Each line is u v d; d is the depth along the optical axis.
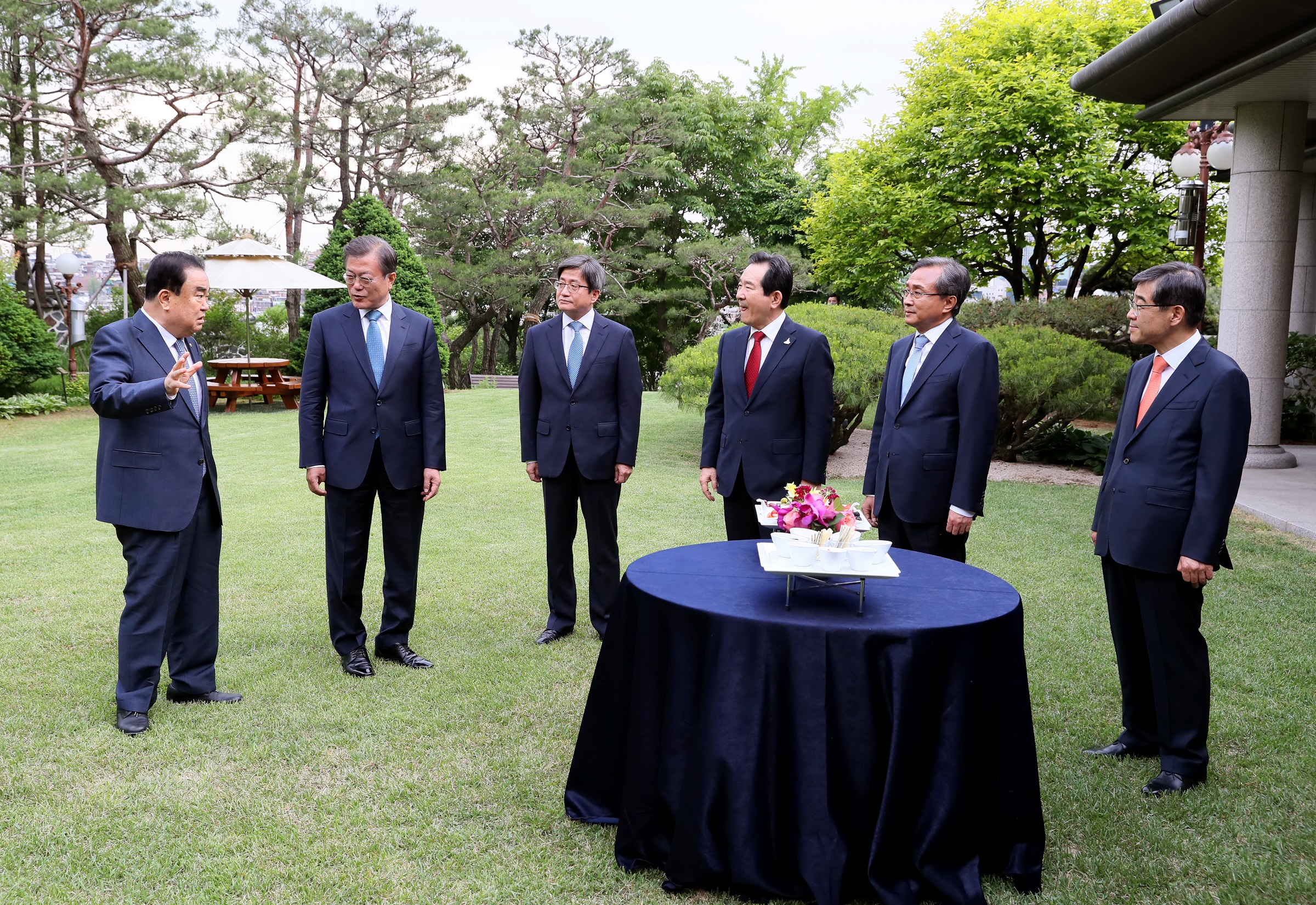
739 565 2.73
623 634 2.51
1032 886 2.21
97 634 3.95
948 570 2.74
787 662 2.14
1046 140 15.80
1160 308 2.78
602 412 4.04
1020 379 7.79
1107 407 7.93
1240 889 2.20
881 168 18.23
